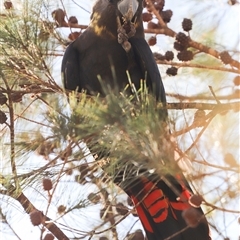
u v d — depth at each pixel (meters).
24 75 4.99
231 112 4.73
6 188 4.98
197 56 6.81
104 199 4.84
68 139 4.00
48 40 5.29
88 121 3.85
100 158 4.39
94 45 6.44
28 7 5.05
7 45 4.80
